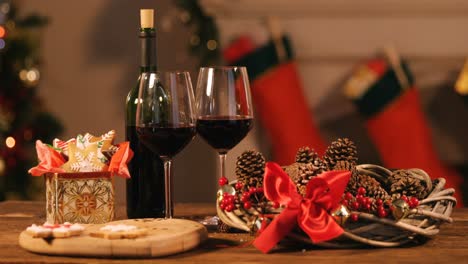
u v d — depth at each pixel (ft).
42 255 5.00
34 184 13.66
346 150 5.45
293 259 4.87
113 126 15.05
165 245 4.91
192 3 13.69
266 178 5.05
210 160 14.70
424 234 5.07
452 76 13.70
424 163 13.08
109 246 4.89
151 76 5.37
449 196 5.26
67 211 5.54
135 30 14.87
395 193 5.29
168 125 5.33
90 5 14.90
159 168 5.99
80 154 5.57
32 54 13.70
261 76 13.51
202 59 13.55
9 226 5.87
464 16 13.48
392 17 13.58
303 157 5.56
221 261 4.84
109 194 5.59
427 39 13.57
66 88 15.07
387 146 13.12
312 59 13.80
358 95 13.15
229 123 5.54
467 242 5.27
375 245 5.08
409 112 13.08
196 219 6.03
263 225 5.08
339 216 4.92
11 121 13.65
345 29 13.67
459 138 13.87
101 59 14.98
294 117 13.44
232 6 13.56
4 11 14.12
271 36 13.58
